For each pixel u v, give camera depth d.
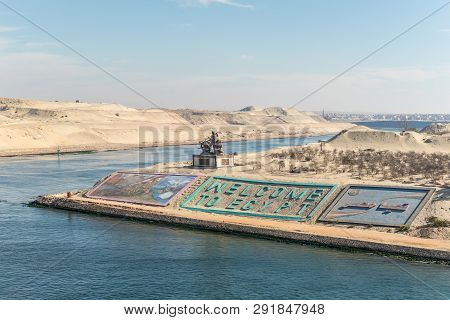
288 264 83.75
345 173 142.00
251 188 123.62
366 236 94.31
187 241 97.88
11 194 145.12
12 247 93.12
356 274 78.69
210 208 118.44
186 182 132.50
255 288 73.25
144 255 88.75
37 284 74.75
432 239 91.62
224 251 91.19
